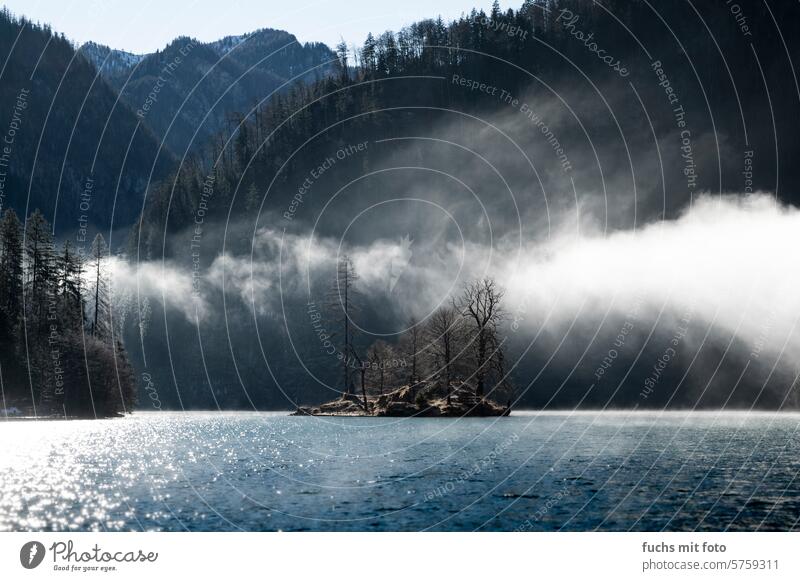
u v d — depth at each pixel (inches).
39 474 1471.5
